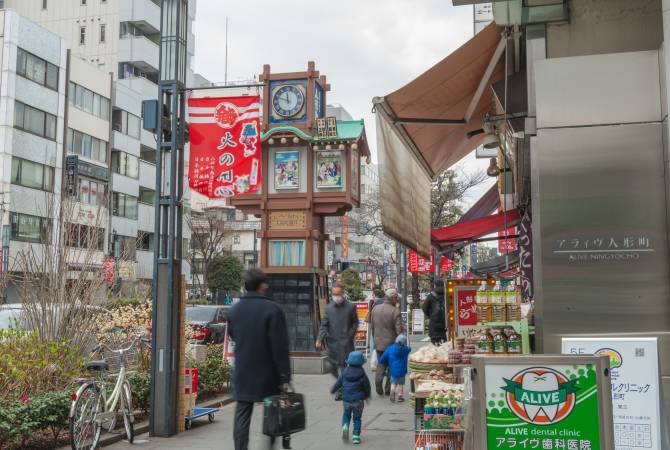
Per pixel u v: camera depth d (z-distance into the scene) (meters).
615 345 5.39
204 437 9.12
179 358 9.50
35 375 8.62
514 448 4.30
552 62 6.76
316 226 17.42
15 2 55.88
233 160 9.70
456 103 9.20
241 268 56.75
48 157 39.28
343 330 11.48
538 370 4.33
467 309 9.44
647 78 6.59
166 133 9.79
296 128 16.73
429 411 6.66
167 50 9.70
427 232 11.55
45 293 10.08
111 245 43.72
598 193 6.57
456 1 6.95
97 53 53.94
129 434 8.60
